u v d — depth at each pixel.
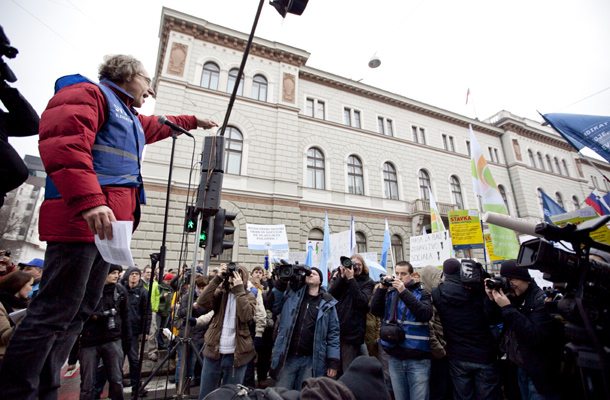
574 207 23.70
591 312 1.35
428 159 19.23
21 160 1.31
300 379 3.45
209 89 13.60
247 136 13.89
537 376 2.55
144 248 10.71
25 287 3.55
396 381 3.29
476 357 3.01
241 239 12.45
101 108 1.51
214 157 4.42
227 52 14.71
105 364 3.70
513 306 2.66
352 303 3.96
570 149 25.97
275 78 15.44
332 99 17.47
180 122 2.76
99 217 1.22
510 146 22.77
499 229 6.32
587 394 1.32
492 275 3.20
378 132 18.27
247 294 3.70
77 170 1.23
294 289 3.76
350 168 16.75
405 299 3.20
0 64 1.27
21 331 1.20
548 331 2.49
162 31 14.38
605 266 1.46
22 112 1.45
